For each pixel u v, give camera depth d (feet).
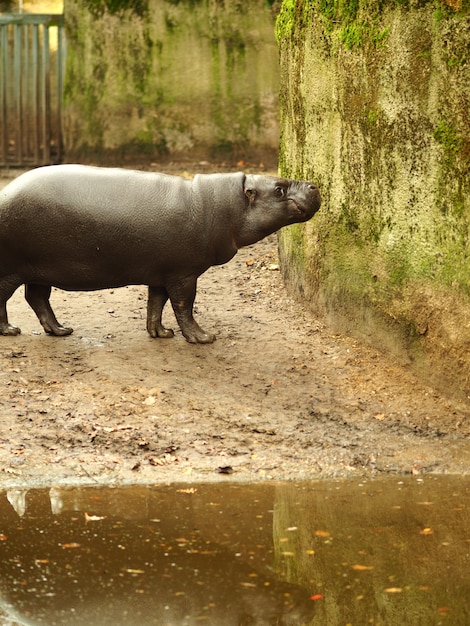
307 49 52.39
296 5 53.62
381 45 45.19
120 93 93.30
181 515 34.40
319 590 29.53
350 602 28.84
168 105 93.15
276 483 37.29
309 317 52.85
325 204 51.31
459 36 40.37
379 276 47.34
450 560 31.40
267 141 92.94
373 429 41.75
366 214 47.88
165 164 93.66
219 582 29.86
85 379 44.19
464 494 36.55
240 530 33.32
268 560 31.27
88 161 94.89
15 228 44.68
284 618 27.86
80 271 45.44
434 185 42.96
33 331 49.55
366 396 44.47
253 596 29.04
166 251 45.32
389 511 35.01
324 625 27.55
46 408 41.47
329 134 50.60
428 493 36.63
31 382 43.65
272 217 45.42
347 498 36.09
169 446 39.34
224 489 36.65
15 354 46.24
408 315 45.52
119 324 50.93
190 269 46.47
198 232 45.27
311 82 52.21
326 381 45.65
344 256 49.93
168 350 47.60
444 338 43.52
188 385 44.42
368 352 48.06
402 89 44.04
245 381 45.27
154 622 27.40
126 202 44.55
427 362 44.73
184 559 31.22
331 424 42.01
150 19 91.97
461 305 42.34
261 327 51.31
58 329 48.75
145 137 93.76
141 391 43.39
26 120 95.91
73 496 35.63
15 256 45.80
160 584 29.55
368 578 30.25
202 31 91.66
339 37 48.62
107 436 39.73
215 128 93.15
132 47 92.48
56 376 44.37
